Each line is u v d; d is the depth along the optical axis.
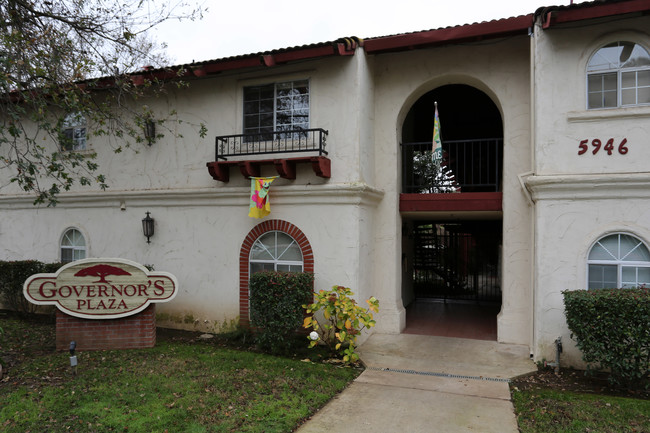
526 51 7.63
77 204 9.83
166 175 9.04
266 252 8.28
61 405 4.79
